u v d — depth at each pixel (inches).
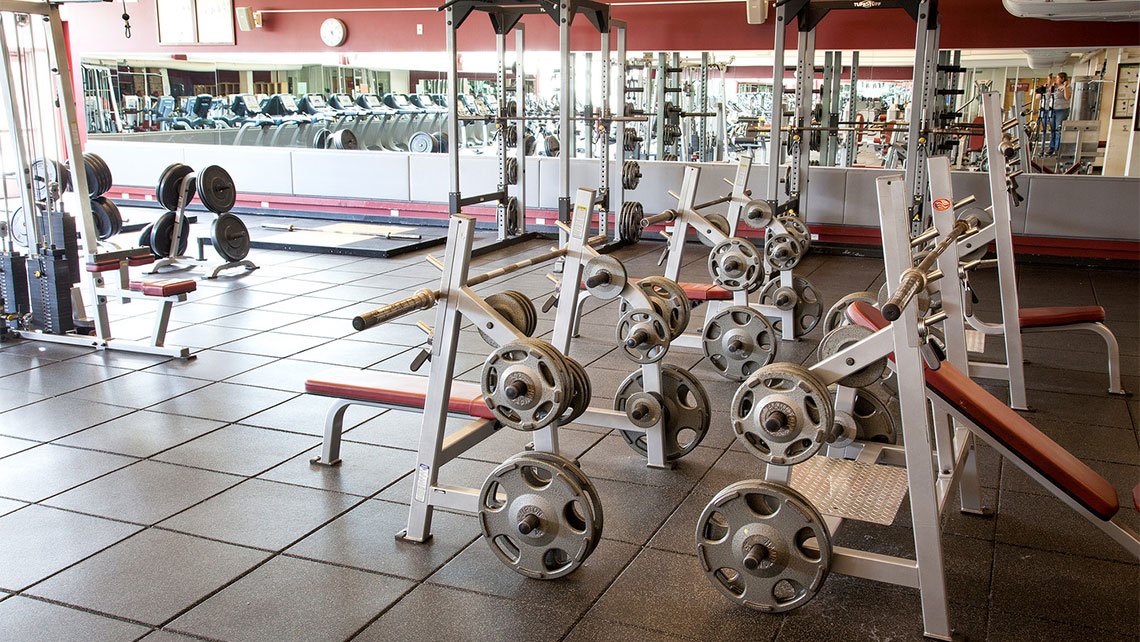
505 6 289.4
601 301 232.5
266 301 227.1
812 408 82.5
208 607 88.8
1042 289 251.6
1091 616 88.4
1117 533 82.0
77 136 175.6
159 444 131.3
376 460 126.3
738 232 321.7
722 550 88.5
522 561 94.4
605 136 297.0
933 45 253.6
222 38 376.8
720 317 161.0
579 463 126.6
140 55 387.9
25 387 156.8
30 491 115.1
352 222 367.6
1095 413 148.7
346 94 373.1
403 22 357.1
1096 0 127.4
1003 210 143.4
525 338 90.7
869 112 330.6
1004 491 118.3
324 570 96.2
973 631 85.5
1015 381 149.6
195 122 392.2
